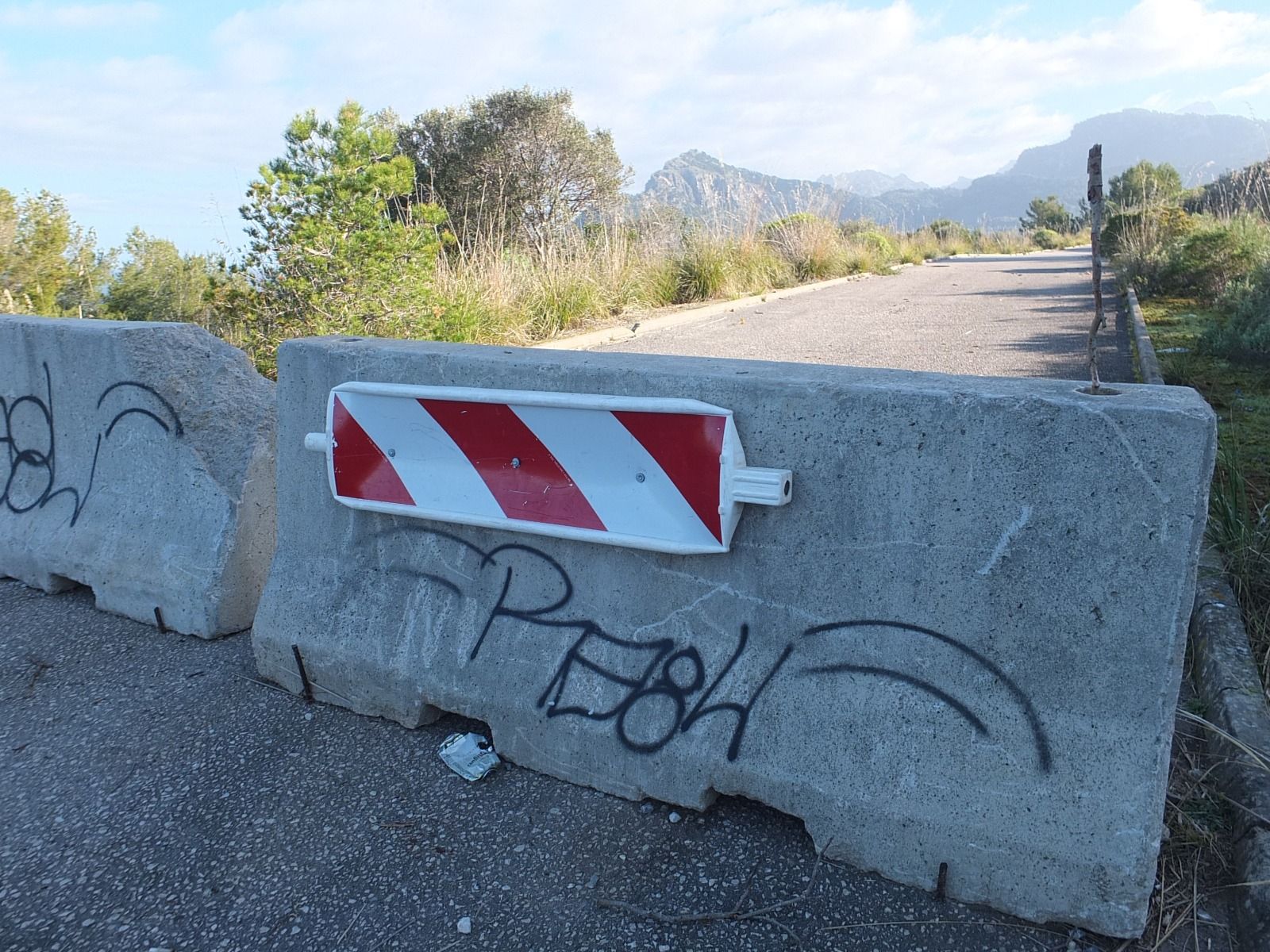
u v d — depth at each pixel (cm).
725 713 261
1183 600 211
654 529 263
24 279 1032
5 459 480
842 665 248
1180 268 1216
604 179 2369
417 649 314
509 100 2272
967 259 2728
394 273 782
